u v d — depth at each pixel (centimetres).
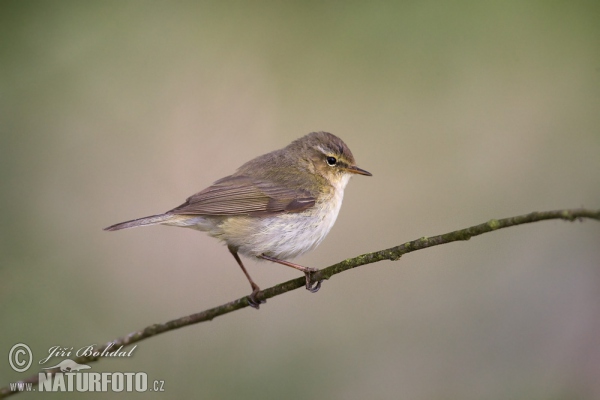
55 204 1234
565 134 1316
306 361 1147
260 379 1114
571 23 1312
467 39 1345
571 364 1116
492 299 1197
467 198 1302
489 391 1100
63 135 1275
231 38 1396
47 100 1279
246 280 1230
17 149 1238
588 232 1211
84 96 1307
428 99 1366
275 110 1364
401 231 1285
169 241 1253
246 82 1377
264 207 914
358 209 1313
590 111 1316
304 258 1253
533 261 1223
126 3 1355
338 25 1370
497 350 1148
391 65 1368
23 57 1264
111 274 1203
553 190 1282
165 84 1353
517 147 1327
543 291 1188
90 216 1241
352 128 1361
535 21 1322
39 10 1269
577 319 1153
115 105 1312
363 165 1334
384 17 1348
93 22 1325
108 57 1333
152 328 759
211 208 899
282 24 1391
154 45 1363
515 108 1348
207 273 1234
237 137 1350
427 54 1355
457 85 1363
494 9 1320
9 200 1206
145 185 1285
